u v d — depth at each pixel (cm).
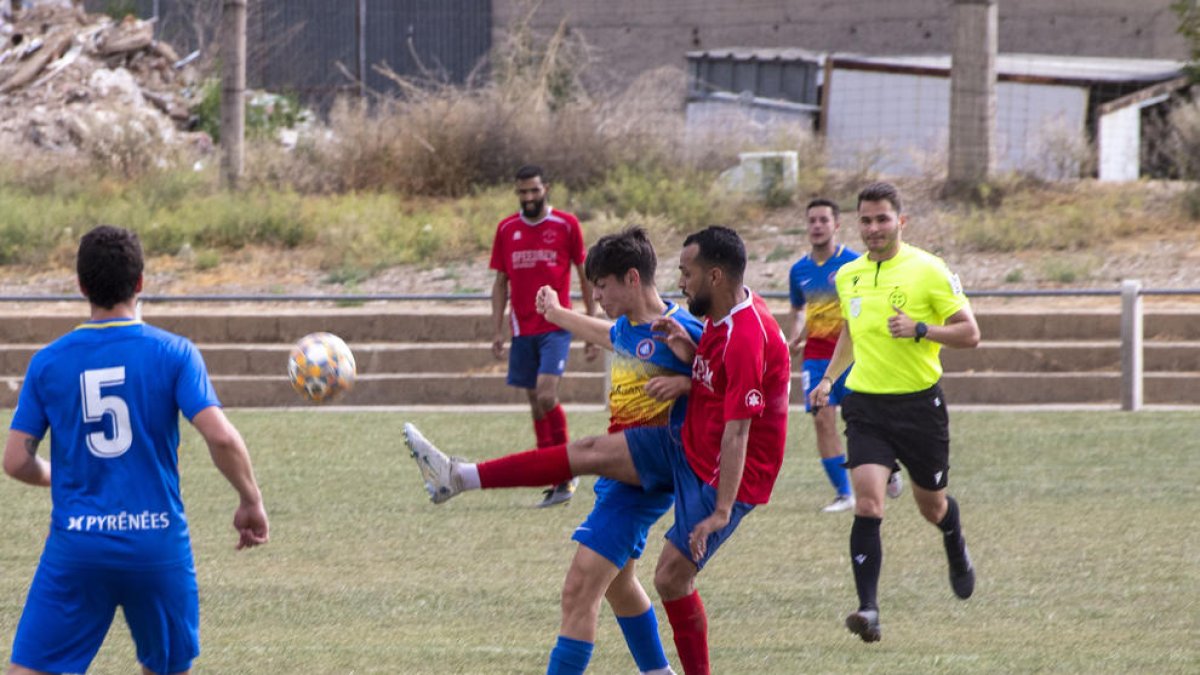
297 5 9494
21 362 4509
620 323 1619
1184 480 2956
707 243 1523
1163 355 4234
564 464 1584
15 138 6950
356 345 4550
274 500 2891
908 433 1916
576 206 6000
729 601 2073
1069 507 2712
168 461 1308
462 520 2700
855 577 1834
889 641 1844
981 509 2709
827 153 6412
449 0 9544
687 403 1586
